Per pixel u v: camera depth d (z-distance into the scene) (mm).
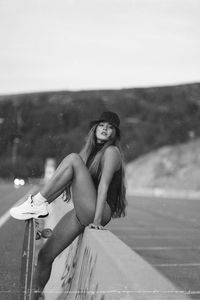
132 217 16828
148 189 55031
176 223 14875
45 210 3779
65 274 4578
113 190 4168
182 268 6910
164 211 21094
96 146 4332
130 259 2438
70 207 5602
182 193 46250
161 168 59938
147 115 71812
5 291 4633
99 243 3010
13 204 19062
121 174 4207
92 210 3918
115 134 4262
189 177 54844
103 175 3973
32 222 3752
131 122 71750
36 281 4199
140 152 66562
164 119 69375
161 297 1859
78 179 3947
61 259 5195
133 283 2018
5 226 10484
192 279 5879
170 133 65500
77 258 3959
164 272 6535
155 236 11297
